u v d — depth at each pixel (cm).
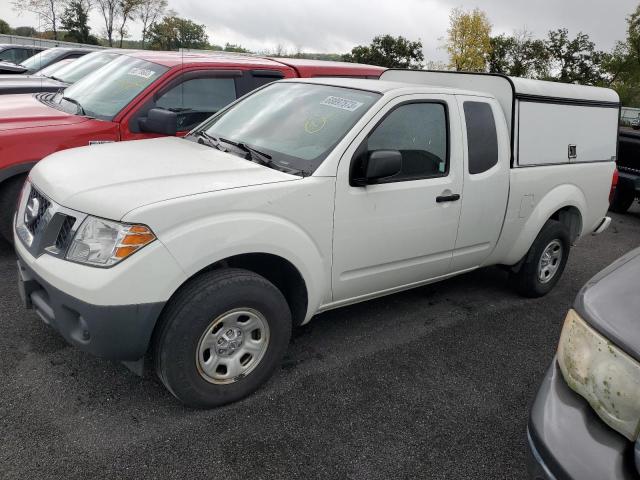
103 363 322
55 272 250
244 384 293
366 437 278
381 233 338
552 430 176
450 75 457
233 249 269
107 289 239
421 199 353
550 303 483
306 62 664
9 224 449
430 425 292
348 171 315
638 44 3756
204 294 261
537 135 438
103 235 246
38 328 354
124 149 341
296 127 348
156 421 276
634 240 760
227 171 299
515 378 348
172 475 242
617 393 166
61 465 242
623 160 884
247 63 584
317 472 251
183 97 527
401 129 346
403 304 450
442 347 381
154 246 245
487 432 291
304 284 310
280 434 274
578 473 165
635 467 159
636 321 172
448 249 389
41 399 286
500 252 438
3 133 428
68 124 464
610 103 509
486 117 401
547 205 449
